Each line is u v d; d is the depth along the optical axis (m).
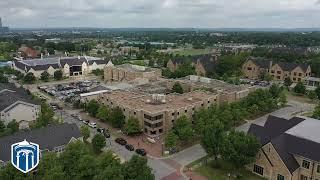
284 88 195.75
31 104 126.38
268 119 103.31
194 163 94.88
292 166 82.06
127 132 115.69
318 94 166.38
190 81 173.62
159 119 116.12
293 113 146.50
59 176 69.94
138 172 71.75
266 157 84.88
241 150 83.38
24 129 111.94
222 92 145.00
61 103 158.88
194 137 112.44
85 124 127.31
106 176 69.12
